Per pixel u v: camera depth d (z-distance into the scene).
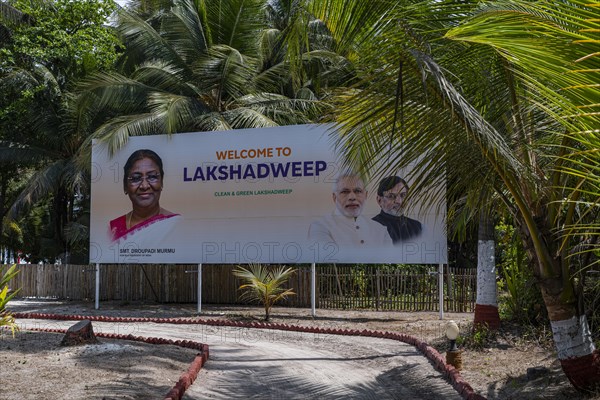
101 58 28.08
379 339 13.52
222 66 24.27
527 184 7.00
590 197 6.87
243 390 8.70
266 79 26.17
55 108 29.31
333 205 17.05
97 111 27.55
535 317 12.49
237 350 12.07
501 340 11.71
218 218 18.22
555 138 6.97
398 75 6.15
